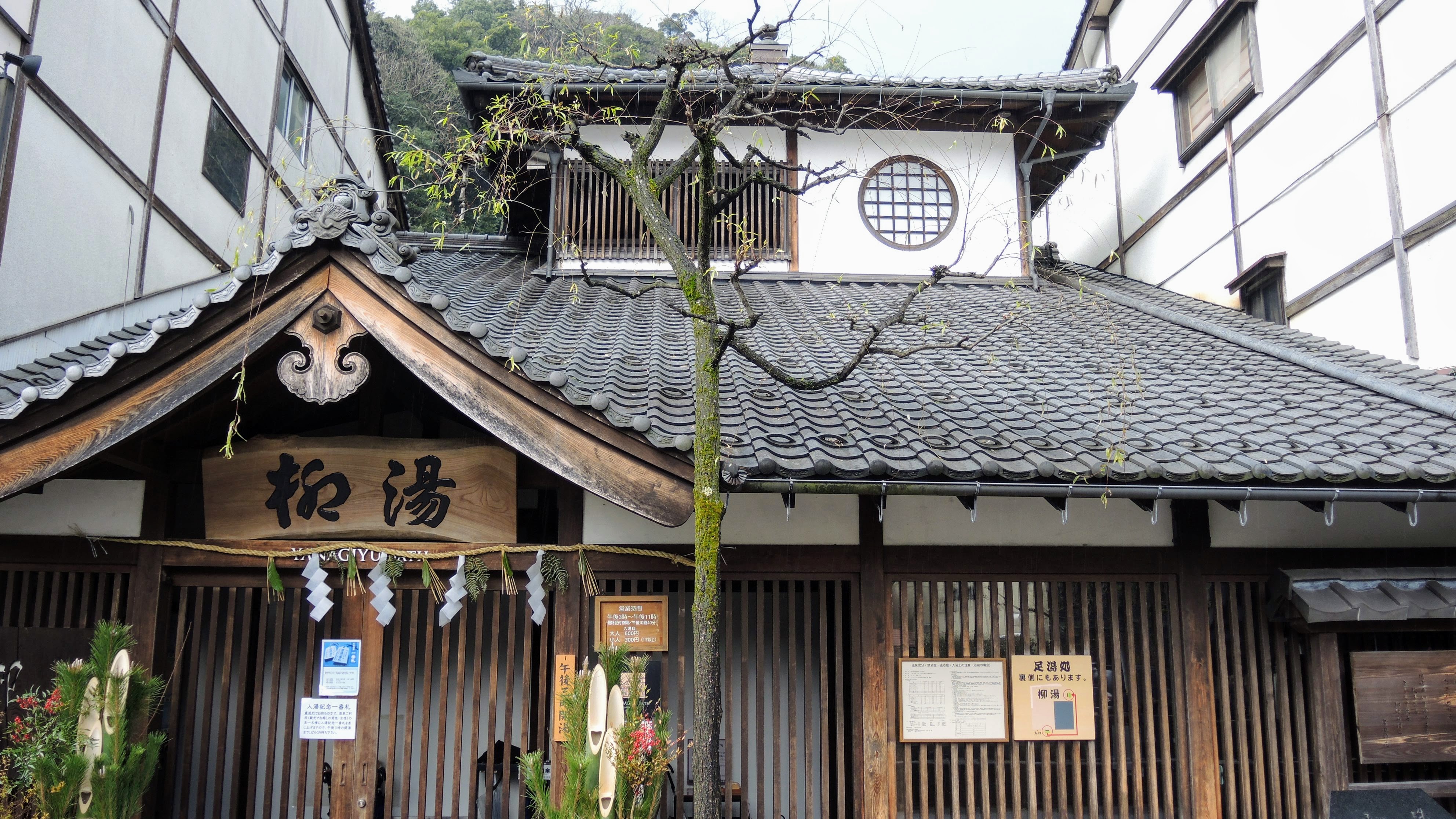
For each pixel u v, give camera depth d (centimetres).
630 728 545
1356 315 1069
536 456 575
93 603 687
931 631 721
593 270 1189
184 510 743
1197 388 862
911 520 728
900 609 720
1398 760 713
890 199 1252
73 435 564
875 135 1246
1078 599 744
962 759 722
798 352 894
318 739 667
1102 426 738
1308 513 768
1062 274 1316
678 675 680
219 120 1141
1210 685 730
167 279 1031
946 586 730
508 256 1320
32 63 771
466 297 930
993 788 722
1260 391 860
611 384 663
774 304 1093
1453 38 946
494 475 658
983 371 893
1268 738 734
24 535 673
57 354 833
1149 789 714
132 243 955
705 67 645
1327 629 720
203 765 666
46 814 525
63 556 673
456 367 578
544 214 1314
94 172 884
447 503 660
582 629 682
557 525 720
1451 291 943
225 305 565
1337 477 656
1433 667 728
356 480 653
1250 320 1154
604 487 572
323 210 570
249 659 691
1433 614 705
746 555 706
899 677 707
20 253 786
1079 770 709
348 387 570
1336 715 717
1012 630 724
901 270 1237
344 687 673
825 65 1177
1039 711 713
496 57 1141
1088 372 905
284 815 659
